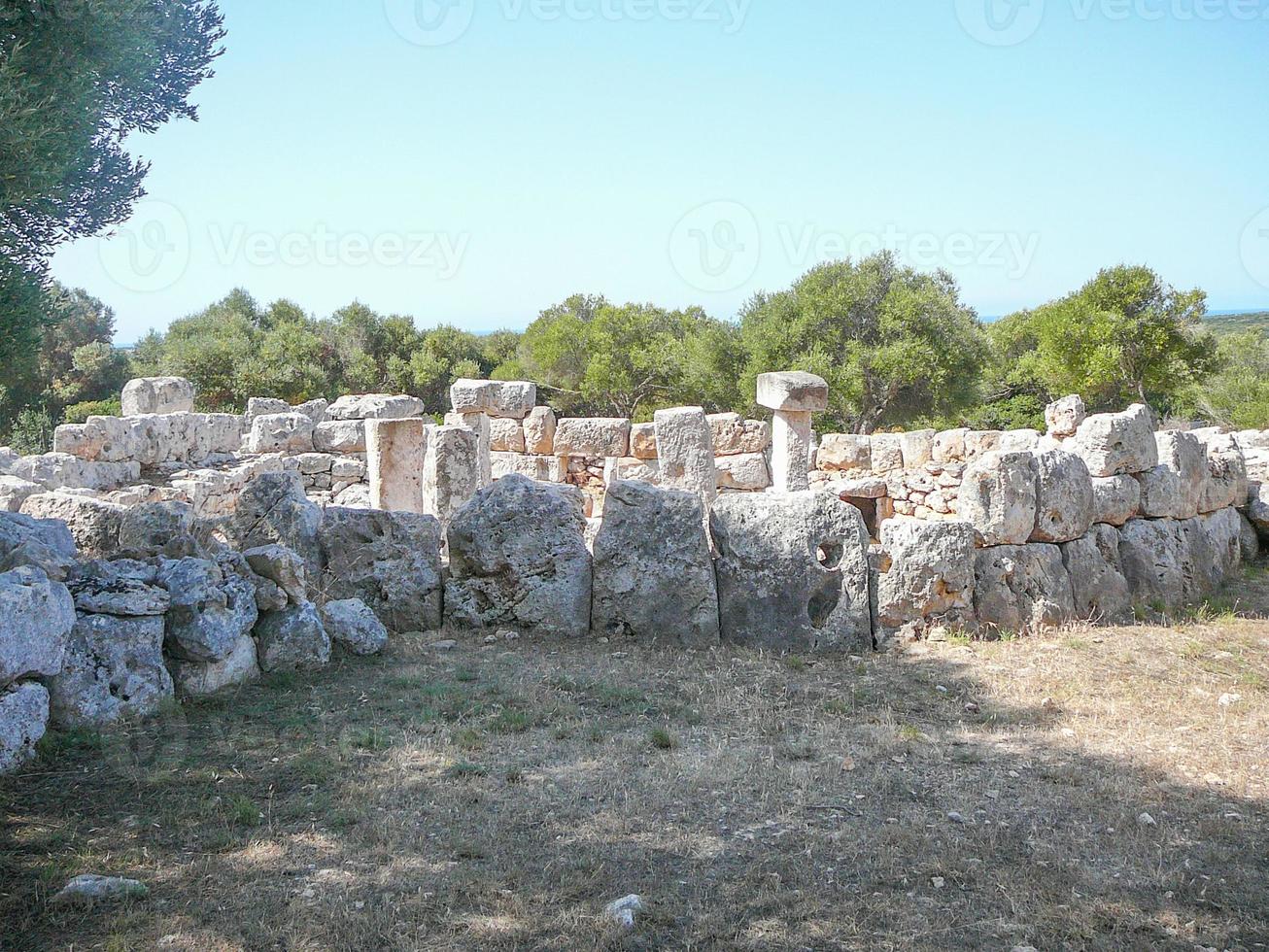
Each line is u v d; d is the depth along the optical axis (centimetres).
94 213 873
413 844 448
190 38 912
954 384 3002
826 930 382
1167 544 986
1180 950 371
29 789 500
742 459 1566
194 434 1526
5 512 745
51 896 397
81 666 591
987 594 841
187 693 641
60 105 743
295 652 707
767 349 3047
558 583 823
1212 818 489
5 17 703
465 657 760
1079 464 915
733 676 724
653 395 3881
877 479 1474
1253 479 1246
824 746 582
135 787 506
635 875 424
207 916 386
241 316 3925
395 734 589
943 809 496
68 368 3706
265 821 471
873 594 823
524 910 392
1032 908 399
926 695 688
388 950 365
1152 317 3238
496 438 1619
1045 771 548
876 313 3017
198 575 660
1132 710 655
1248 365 3653
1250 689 701
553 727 607
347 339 4072
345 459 1672
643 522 826
